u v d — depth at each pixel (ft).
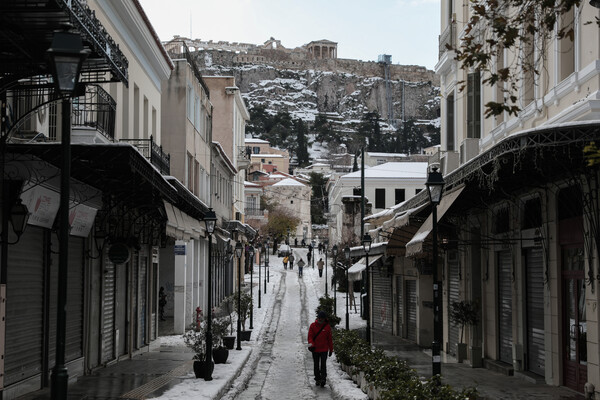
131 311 71.92
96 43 34.55
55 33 26.30
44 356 47.67
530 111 54.80
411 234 77.46
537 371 55.21
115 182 52.54
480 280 68.95
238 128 206.69
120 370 60.64
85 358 57.31
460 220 68.85
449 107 81.76
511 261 59.57
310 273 245.65
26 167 40.04
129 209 63.57
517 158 41.93
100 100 57.26
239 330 85.71
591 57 44.09
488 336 66.49
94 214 54.75
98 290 60.44
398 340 100.22
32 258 45.91
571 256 48.34
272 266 279.69
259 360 80.28
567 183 46.75
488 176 46.29
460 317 67.97
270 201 411.34
